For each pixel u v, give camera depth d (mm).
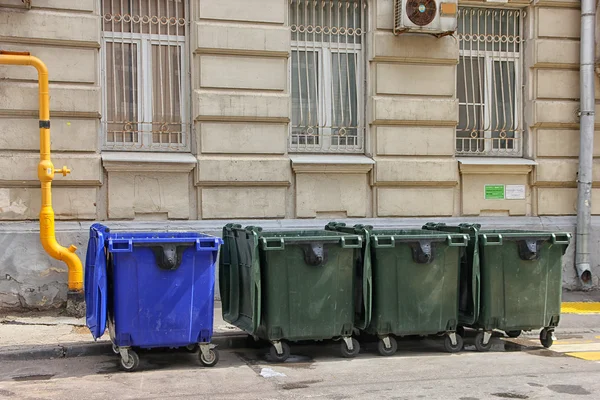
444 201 10664
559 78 11078
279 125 10008
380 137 10367
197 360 7367
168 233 7250
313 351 7848
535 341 8422
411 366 7133
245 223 9867
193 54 9734
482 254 7770
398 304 7551
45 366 7062
